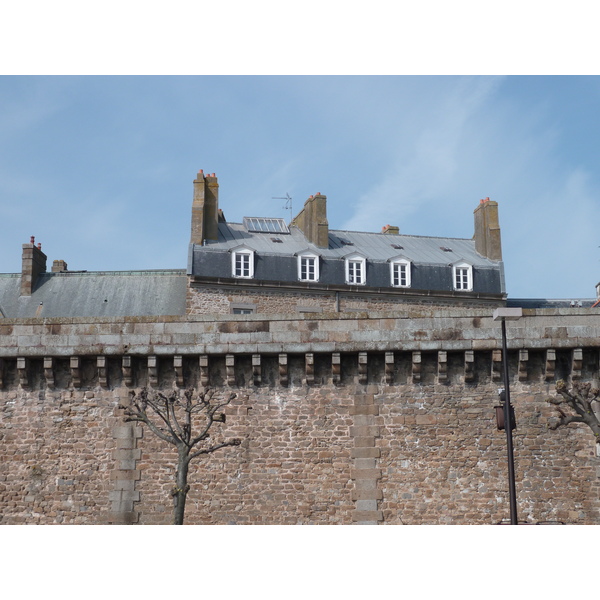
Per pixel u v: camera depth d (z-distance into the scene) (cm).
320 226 4678
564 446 2175
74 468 2234
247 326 2259
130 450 2228
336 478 2189
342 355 2239
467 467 2178
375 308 4500
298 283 4412
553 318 2212
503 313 1902
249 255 4441
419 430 2205
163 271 4575
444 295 4603
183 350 2244
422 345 2208
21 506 2225
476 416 2202
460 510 2156
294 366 2258
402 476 2183
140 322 2280
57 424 2262
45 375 2275
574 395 2109
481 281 4728
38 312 4334
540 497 2153
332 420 2222
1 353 2269
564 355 2217
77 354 2258
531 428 2189
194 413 2244
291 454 2209
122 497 2202
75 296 4431
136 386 2272
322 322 2247
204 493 2194
